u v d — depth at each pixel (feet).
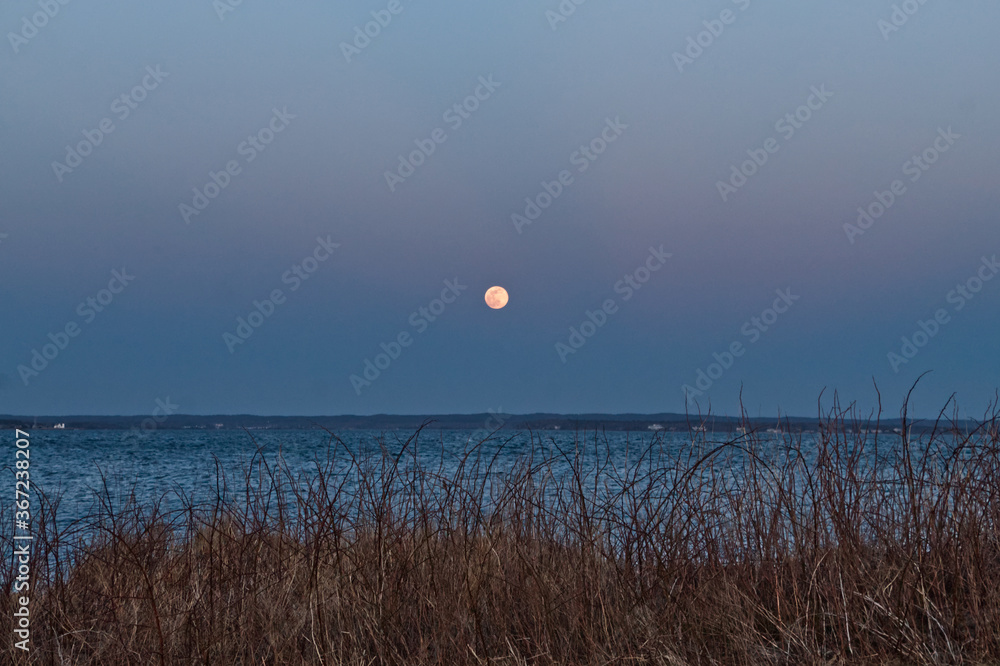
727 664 13.88
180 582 16.28
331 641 14.29
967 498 16.57
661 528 17.44
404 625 15.21
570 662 13.76
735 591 15.66
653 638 14.20
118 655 13.94
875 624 14.39
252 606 15.17
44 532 16.88
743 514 17.65
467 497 17.87
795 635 14.33
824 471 17.65
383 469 17.72
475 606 15.05
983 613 14.26
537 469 18.48
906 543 16.57
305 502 17.39
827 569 16.08
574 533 17.71
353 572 16.10
